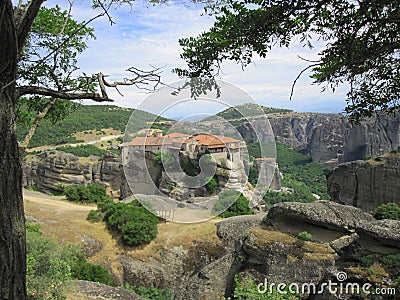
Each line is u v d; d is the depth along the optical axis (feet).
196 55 9.31
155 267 48.55
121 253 50.65
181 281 47.09
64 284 19.70
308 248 36.04
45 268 18.97
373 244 31.48
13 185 8.90
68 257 21.27
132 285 47.14
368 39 8.33
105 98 10.11
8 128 8.73
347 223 36.83
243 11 8.23
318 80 9.01
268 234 40.45
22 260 9.11
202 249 49.98
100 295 22.82
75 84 16.99
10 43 8.26
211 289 42.27
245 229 50.11
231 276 42.80
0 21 7.79
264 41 8.48
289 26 8.39
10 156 8.83
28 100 18.58
